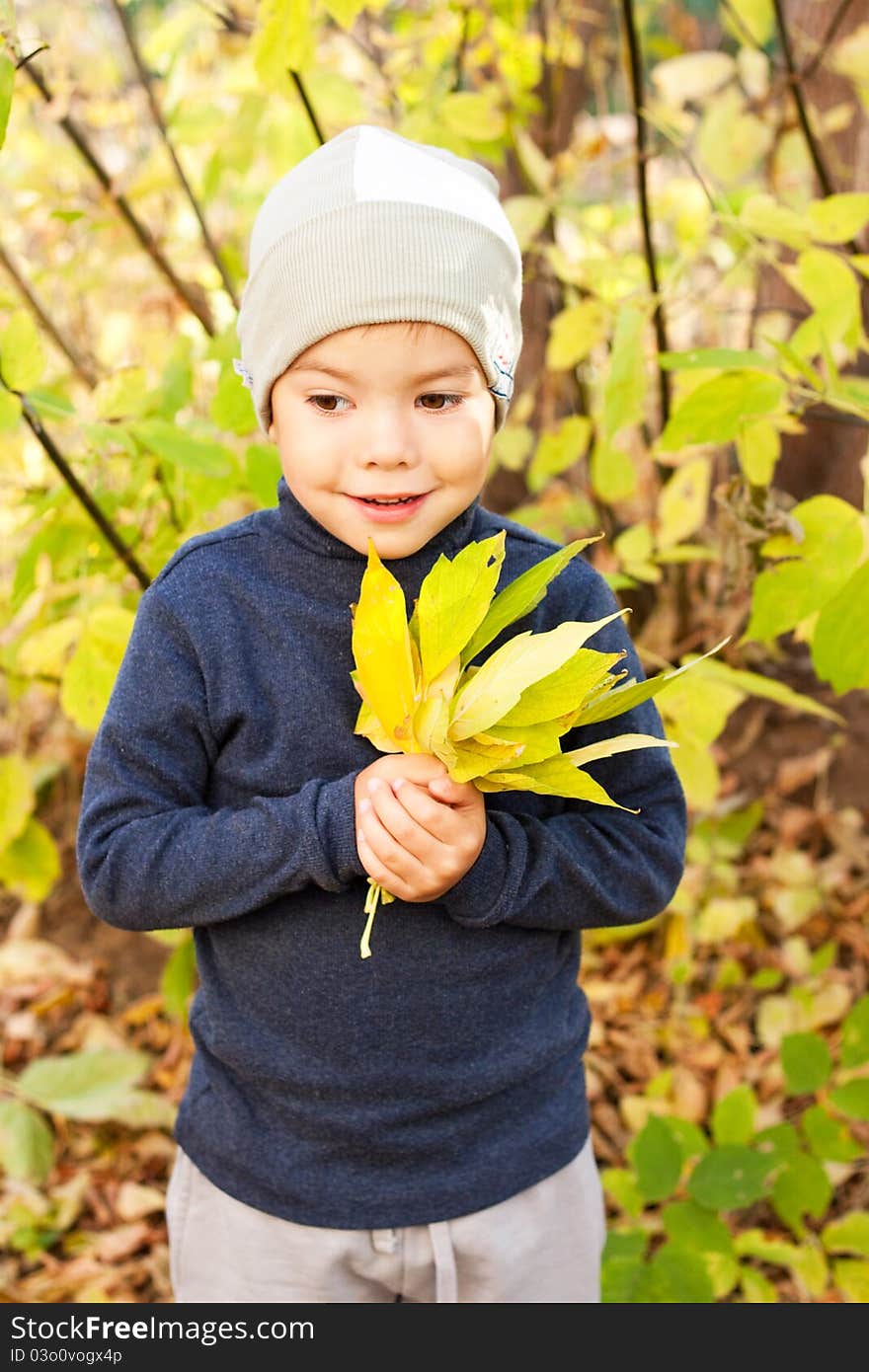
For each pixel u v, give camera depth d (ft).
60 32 6.01
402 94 6.16
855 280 4.44
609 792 3.59
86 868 3.36
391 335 2.93
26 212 6.01
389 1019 3.33
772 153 6.26
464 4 5.88
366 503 3.09
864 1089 5.09
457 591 2.76
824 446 7.16
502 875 3.22
